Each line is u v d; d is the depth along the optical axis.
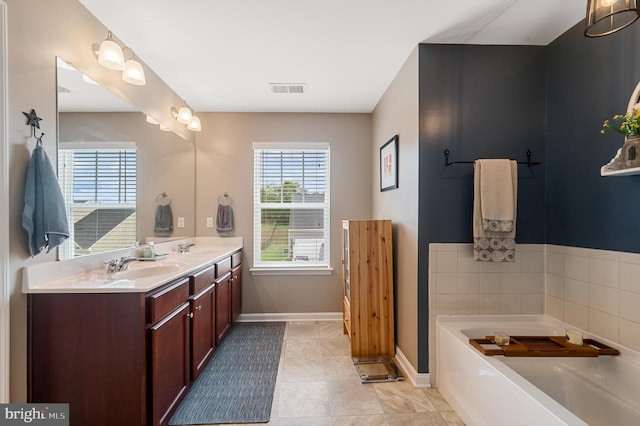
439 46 2.22
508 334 2.10
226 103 3.35
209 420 1.85
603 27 1.35
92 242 1.90
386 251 2.69
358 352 2.65
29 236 1.45
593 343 1.83
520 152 2.25
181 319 1.92
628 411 1.60
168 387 1.74
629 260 1.70
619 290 1.75
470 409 1.78
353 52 2.33
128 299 1.54
